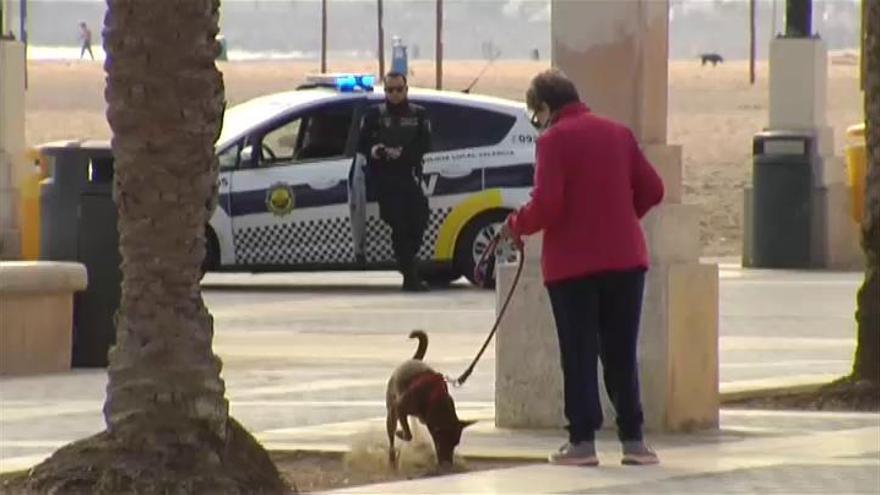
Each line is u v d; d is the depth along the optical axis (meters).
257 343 28.45
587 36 19.94
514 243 18.59
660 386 19.83
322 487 16.77
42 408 21.78
